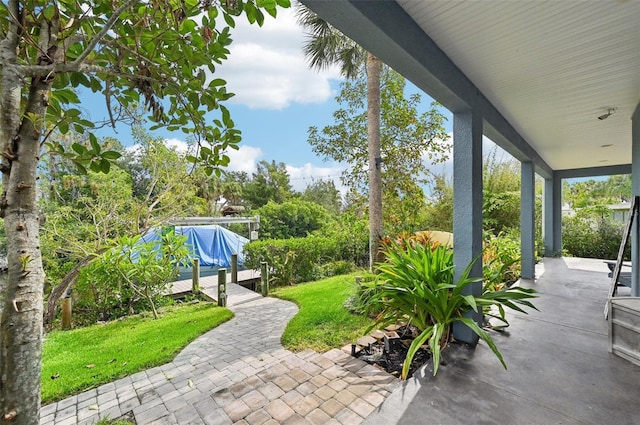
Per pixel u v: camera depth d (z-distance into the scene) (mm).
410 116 6129
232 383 2436
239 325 4168
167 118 1760
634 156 3555
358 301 4141
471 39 2119
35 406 1032
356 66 6199
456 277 2822
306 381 2332
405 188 6090
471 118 2770
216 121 1744
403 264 2896
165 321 4531
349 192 6969
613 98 3170
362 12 1525
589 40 2119
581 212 10000
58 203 5723
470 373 2197
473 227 2762
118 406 2219
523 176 5398
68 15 1288
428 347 2746
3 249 4246
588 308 3721
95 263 4992
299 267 7602
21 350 1006
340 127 6746
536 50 2264
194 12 1437
